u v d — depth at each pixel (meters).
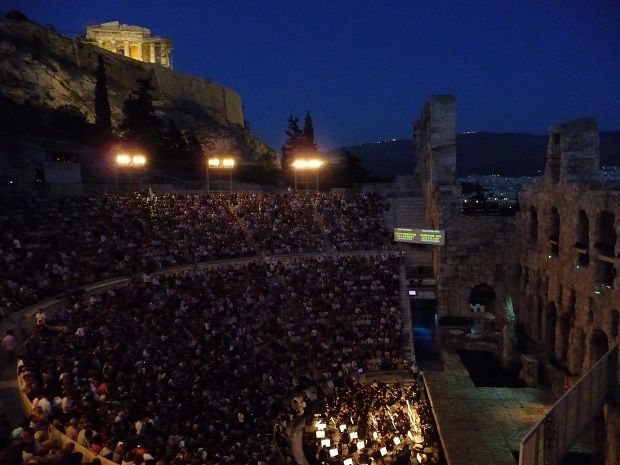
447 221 62.00
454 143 68.06
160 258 58.75
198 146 109.06
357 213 75.38
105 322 39.16
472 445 37.44
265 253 66.50
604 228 40.91
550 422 29.00
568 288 46.00
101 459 22.59
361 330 52.56
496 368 53.41
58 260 49.38
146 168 91.12
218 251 64.06
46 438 22.33
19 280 43.25
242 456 29.36
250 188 86.81
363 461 34.25
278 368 44.69
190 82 161.38
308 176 97.25
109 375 31.31
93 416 24.78
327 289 57.84
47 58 127.88
